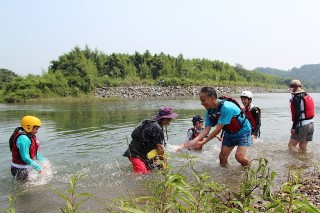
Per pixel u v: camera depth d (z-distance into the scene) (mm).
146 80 55062
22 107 25484
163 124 6344
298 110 7922
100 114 18172
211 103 5898
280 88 98000
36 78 42281
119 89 46406
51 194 4969
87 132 11227
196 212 2615
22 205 4512
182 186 2787
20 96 36281
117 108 22953
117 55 59156
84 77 44656
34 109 22953
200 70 74375
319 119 15180
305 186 4930
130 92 45875
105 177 5828
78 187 5293
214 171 6133
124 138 9938
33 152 6184
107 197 4750
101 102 32062
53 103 31156
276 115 17234
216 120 5988
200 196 2912
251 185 3197
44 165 6535
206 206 2779
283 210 2451
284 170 6211
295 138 8047
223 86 63781
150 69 60719
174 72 62938
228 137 6348
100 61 55875
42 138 10031
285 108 22266
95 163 6883
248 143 6230
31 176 5934
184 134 10586
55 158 7379
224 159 6520
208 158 7293
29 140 6004
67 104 29047
